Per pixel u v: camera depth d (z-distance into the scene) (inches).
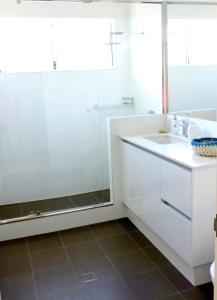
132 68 141.9
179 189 85.1
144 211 108.7
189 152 93.0
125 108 146.9
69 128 147.0
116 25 141.7
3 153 139.3
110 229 122.3
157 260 99.6
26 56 136.8
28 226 119.4
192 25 109.0
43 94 141.4
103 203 130.9
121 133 125.3
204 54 104.5
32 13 134.2
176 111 122.8
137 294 84.3
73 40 141.6
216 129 101.9
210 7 100.8
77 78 144.5
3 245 113.7
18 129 140.1
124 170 123.5
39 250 108.9
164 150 96.1
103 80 146.5
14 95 137.7
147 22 129.8
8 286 89.6
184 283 87.8
